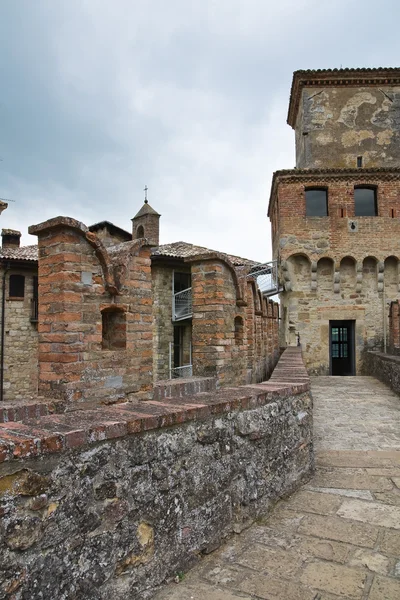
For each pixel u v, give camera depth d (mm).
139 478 3141
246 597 3172
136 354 4766
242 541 3982
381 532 4203
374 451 7215
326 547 3904
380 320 21828
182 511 3486
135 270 4793
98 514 2834
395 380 14398
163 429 3383
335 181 21859
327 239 21734
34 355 25109
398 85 23312
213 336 6809
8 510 2357
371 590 3275
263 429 4609
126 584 2979
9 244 28078
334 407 11836
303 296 21938
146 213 31094
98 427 2863
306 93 23500
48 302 4219
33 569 2451
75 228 4145
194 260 6938
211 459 3844
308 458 5723
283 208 21938
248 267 9086
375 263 21969
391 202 21797
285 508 4742
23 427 2830
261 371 11570
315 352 21766
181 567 3432
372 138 23203
